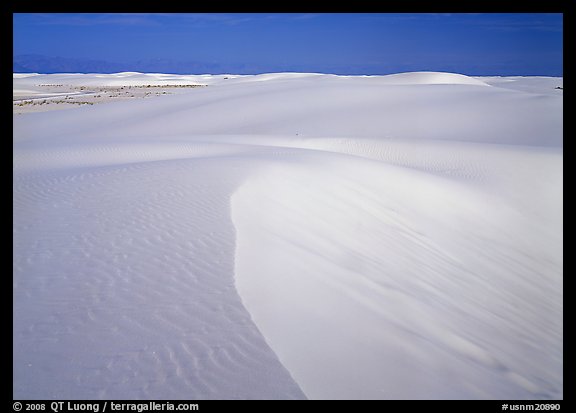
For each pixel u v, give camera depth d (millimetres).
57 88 96125
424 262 9328
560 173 17438
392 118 32000
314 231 8648
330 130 29359
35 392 3570
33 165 15086
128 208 8195
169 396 3520
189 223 7324
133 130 31953
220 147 18734
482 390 4613
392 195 13195
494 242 12055
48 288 5227
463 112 33375
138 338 4238
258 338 4195
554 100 36344
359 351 4535
